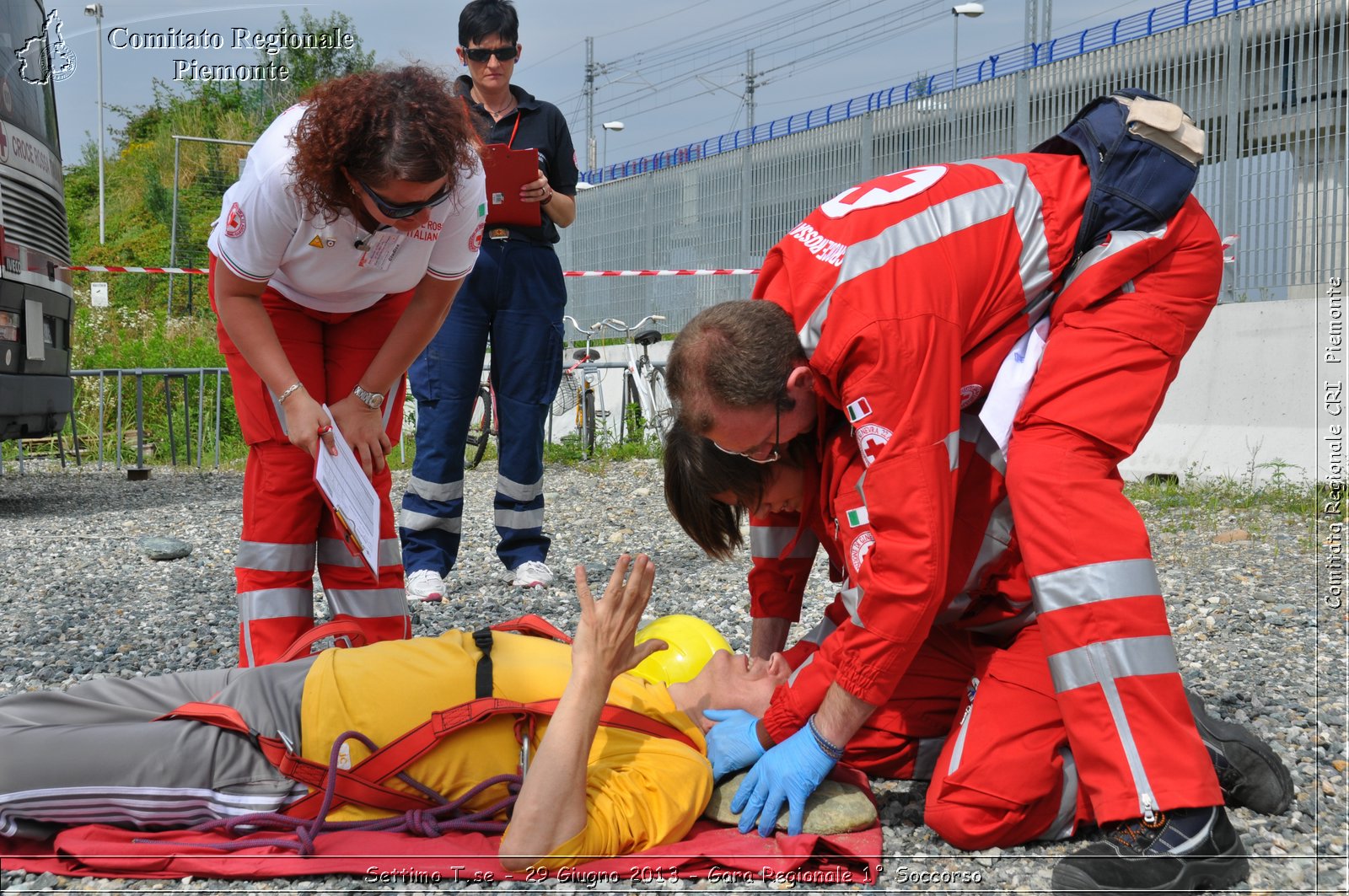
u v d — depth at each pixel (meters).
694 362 2.53
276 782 2.51
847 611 2.77
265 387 3.23
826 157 12.88
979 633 2.88
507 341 5.41
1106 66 9.85
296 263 3.05
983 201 2.59
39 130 8.40
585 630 2.43
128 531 7.59
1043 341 2.64
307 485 3.29
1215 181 8.93
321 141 2.66
